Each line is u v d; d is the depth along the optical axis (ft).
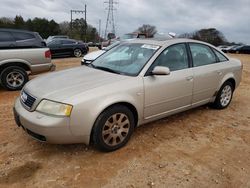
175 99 14.33
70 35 230.07
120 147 12.46
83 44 63.52
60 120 10.53
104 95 11.32
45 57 24.89
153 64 13.33
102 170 10.78
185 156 12.10
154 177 10.46
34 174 10.42
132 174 10.59
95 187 9.78
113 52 15.56
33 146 12.50
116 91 11.71
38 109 11.02
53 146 12.50
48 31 239.71
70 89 11.34
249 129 15.49
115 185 9.91
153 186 9.93
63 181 10.05
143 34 57.00
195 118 16.75
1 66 22.97
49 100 10.85
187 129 15.03
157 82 13.17
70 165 11.07
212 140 13.84
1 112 17.12
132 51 14.62
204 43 16.71
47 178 10.19
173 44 14.69
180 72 14.42
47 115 10.73
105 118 11.44
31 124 10.85
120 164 11.23
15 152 11.96
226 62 17.90
